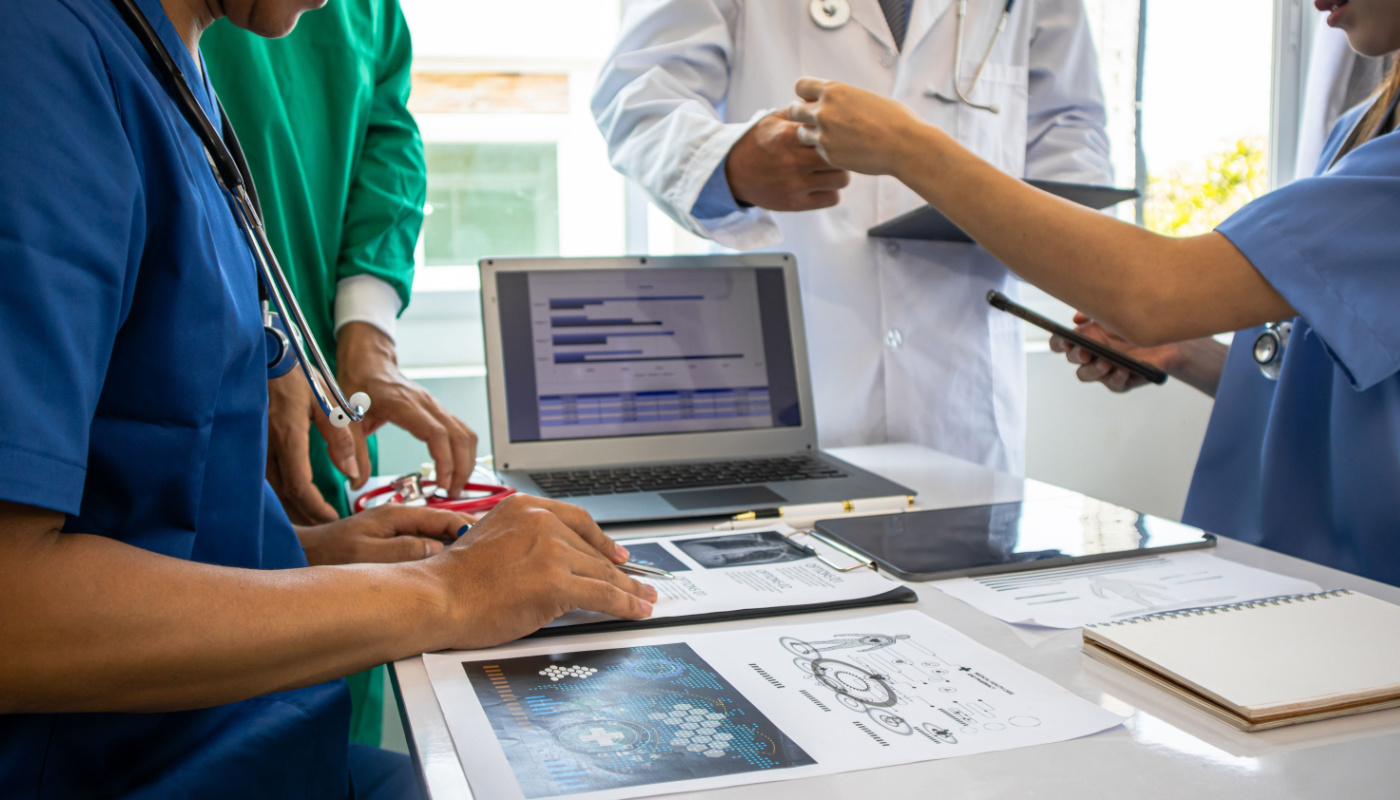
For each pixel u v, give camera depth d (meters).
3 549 0.42
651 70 1.21
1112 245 0.72
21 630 0.42
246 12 0.65
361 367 1.13
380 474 1.54
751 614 0.61
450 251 1.66
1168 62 1.84
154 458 0.54
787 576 0.69
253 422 0.65
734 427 1.14
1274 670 0.49
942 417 1.35
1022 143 1.38
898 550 0.75
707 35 1.22
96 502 0.54
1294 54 1.90
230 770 0.58
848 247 1.30
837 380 1.31
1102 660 0.54
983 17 1.31
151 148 0.52
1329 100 1.66
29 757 0.52
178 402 0.54
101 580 0.45
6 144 0.42
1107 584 0.68
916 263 1.32
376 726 1.36
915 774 0.41
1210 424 1.10
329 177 1.23
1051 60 1.40
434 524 0.79
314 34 1.20
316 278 1.21
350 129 1.24
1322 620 0.56
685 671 0.52
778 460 1.11
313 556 0.76
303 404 1.02
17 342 0.42
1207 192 1.92
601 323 1.12
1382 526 0.87
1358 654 0.51
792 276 1.20
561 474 1.04
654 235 1.67
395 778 0.80
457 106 1.61
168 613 0.45
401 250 1.29
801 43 1.27
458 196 1.64
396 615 0.52
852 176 1.29
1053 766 0.41
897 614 0.62
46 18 0.46
